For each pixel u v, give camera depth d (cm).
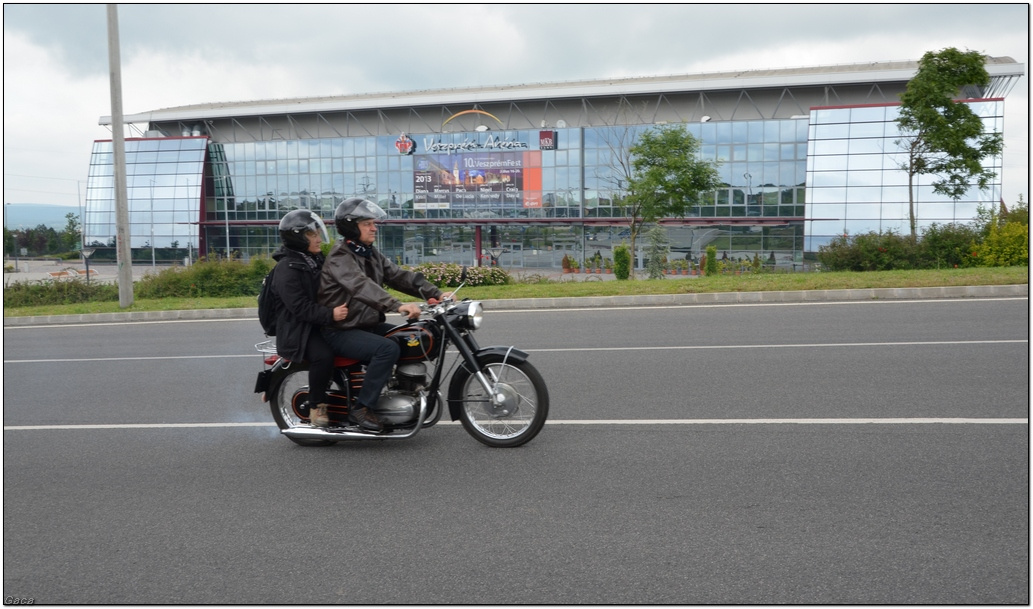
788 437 573
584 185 5956
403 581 367
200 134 6950
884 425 593
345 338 588
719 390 738
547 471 521
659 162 3862
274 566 389
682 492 468
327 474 538
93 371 1028
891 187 5319
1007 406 634
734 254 5725
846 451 534
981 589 338
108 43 1995
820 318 1220
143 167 6875
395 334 590
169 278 2675
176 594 363
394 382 596
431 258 6372
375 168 6419
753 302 1514
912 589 339
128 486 528
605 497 466
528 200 6075
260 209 6738
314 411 606
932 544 382
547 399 579
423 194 6309
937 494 447
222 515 464
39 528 454
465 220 6138
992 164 5097
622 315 1396
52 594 368
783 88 5691
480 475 520
